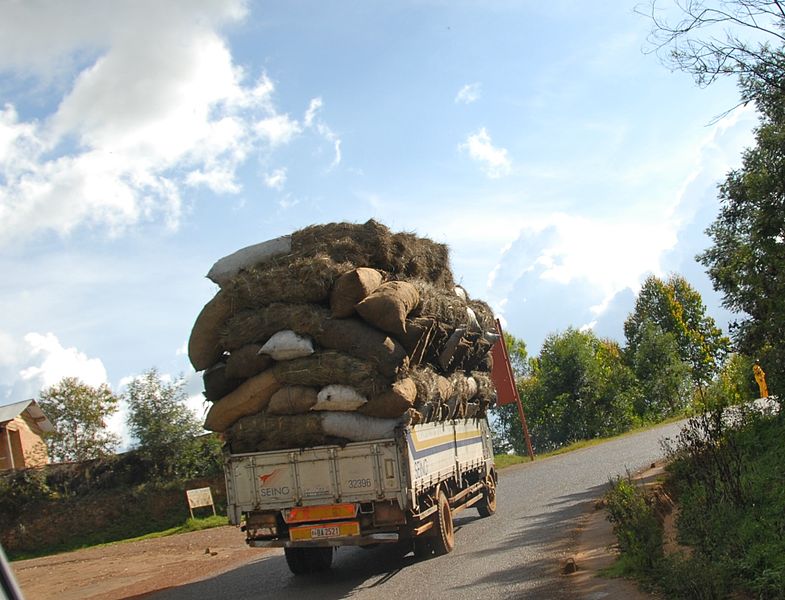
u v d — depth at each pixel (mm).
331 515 10383
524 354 69188
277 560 14555
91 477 29625
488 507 16000
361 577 10875
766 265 14367
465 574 9789
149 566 17047
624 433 46375
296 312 10211
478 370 15625
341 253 10805
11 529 27891
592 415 53625
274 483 10617
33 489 28656
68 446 44469
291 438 10422
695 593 6582
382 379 10078
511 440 58312
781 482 9414
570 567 8797
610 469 22406
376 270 11000
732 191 16766
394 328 10180
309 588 10641
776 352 14883
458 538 13312
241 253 11109
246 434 10625
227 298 10578
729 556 7219
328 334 10141
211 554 17625
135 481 29719
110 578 15945
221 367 10867
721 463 9930
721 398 13820
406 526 10539
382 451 10281
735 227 17000
